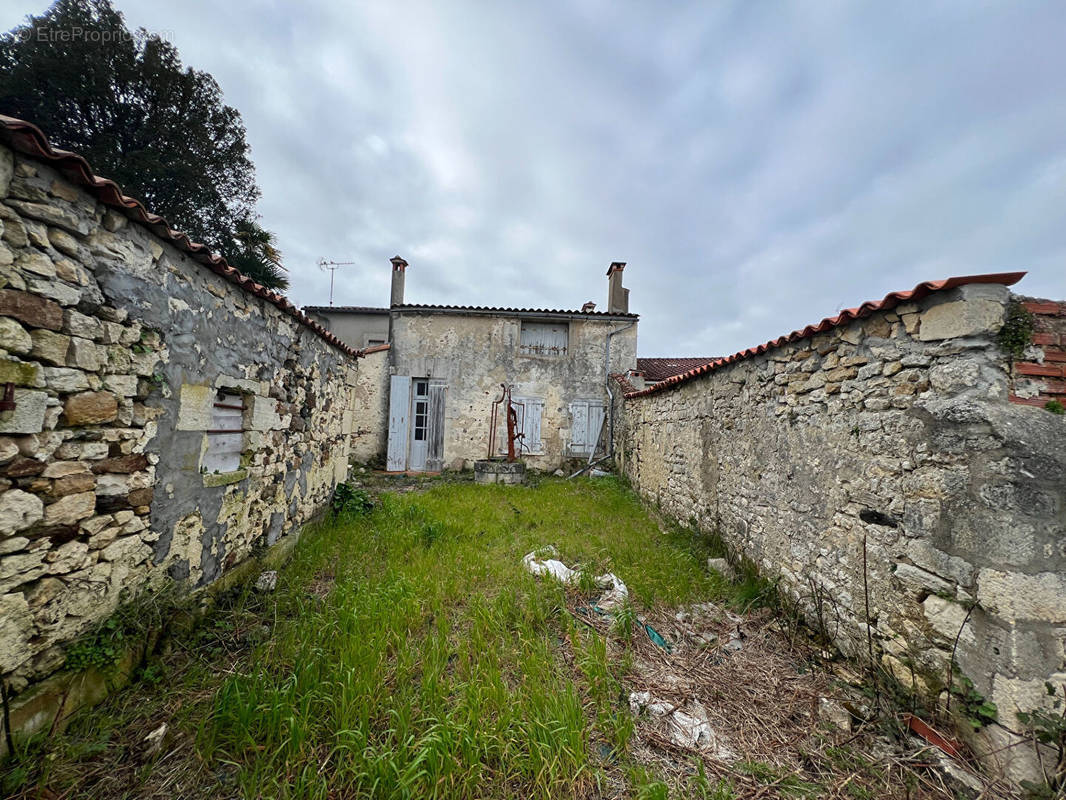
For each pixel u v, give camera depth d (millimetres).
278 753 1690
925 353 2096
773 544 3373
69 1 8219
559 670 2264
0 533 1513
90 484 1867
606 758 1784
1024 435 1743
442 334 10258
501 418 10195
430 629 2625
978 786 1650
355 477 8844
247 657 2301
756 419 3689
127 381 2047
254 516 3266
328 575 3477
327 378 4781
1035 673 1666
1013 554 1716
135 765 1645
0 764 1496
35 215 1594
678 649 2631
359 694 1938
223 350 2818
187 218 9398
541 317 10320
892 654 2213
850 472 2580
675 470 5582
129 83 8711
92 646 1854
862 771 1754
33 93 7883
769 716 2080
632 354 10484
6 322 1512
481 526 4887
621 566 3752
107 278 1915
